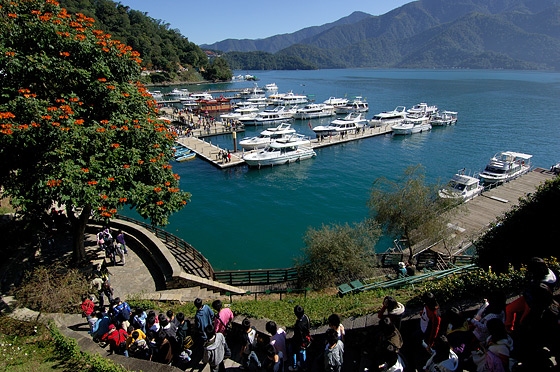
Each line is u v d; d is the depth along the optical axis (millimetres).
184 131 64562
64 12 14570
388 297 7359
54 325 9641
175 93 124875
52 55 13188
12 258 14438
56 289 11742
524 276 7938
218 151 51688
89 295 12000
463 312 7793
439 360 5609
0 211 17766
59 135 11883
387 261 21156
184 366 8383
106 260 16359
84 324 10867
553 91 140625
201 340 8289
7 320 10523
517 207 13844
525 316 5555
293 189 39281
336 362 6469
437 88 159500
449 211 23016
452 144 58188
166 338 8117
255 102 103125
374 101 113062
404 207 21344
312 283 17031
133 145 14859
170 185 16703
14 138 11141
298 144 50531
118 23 163875
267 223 30672
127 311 9680
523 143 57781
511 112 88375
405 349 7543
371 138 63969
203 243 27094
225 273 16938
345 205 34656
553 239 10914
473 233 25531
